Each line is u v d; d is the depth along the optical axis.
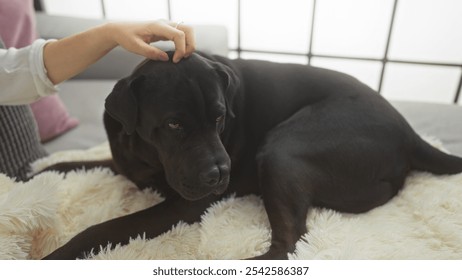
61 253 0.83
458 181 1.06
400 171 1.06
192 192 0.87
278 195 0.94
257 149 1.12
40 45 0.98
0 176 0.94
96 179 1.10
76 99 1.67
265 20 2.12
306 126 1.05
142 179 1.10
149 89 0.88
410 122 1.53
